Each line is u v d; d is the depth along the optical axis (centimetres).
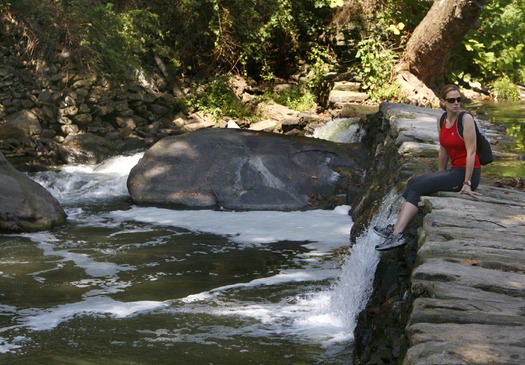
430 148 1178
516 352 451
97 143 2002
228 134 1683
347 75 2406
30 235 1337
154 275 1102
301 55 2631
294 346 827
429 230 709
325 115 2261
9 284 1059
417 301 536
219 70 2491
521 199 852
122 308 959
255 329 881
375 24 2478
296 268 1128
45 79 2053
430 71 2356
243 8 2445
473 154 833
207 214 1484
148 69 2317
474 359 441
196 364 780
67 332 877
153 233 1345
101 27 2162
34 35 2080
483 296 547
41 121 2027
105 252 1223
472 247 654
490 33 2678
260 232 1341
